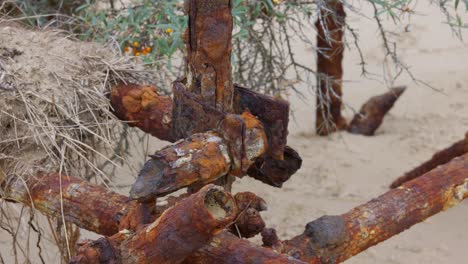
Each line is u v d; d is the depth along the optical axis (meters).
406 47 8.30
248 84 5.08
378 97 6.35
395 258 4.80
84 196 2.94
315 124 6.40
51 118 3.27
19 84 3.26
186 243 2.37
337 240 2.85
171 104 3.34
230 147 2.70
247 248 2.49
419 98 7.05
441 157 4.79
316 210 5.29
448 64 7.88
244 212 2.73
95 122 3.41
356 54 8.10
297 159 2.97
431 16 9.00
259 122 2.77
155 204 2.65
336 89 6.06
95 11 4.61
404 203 3.06
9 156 3.15
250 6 4.70
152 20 4.45
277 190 5.54
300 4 4.75
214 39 2.77
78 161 3.38
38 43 3.56
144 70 3.59
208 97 2.84
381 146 6.18
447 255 4.82
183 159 2.60
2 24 3.96
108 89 3.47
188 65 2.86
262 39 5.14
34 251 4.64
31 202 3.06
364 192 5.51
